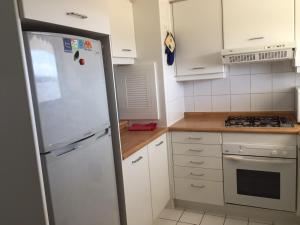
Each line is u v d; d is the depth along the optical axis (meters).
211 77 2.75
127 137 2.33
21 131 1.20
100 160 1.63
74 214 1.40
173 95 2.82
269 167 2.31
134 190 2.04
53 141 1.26
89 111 1.51
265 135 2.29
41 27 1.37
